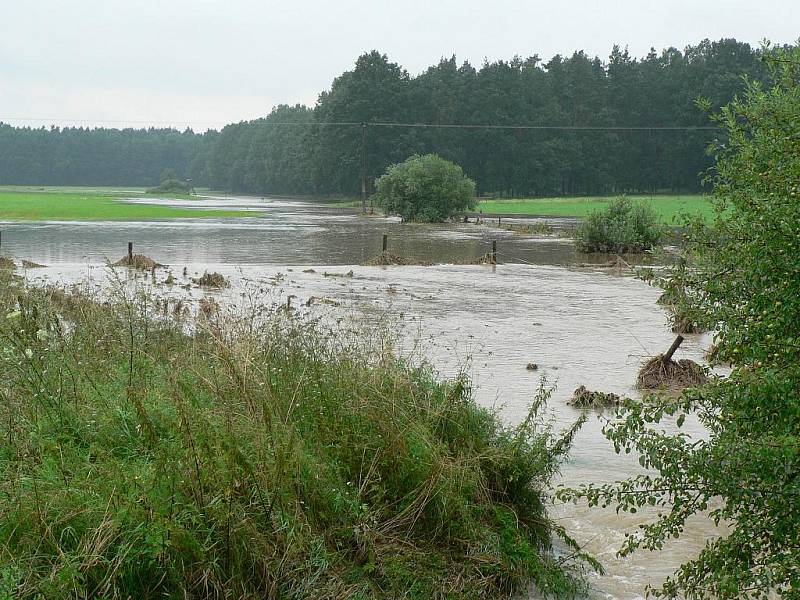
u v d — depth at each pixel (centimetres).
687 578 516
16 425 602
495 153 12769
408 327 1844
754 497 479
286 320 1291
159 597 486
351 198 13650
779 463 450
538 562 622
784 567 465
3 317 805
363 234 5741
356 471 633
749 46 12762
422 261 3659
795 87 645
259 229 6197
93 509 497
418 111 12675
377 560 560
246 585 510
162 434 604
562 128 11581
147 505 503
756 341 491
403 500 624
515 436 762
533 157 12694
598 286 2873
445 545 609
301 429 655
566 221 7575
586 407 1198
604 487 559
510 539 630
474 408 788
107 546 479
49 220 7044
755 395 457
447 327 1894
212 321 1149
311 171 14575
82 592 455
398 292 2561
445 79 13725
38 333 721
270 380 688
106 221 7044
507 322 2014
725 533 740
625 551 550
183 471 532
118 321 940
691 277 587
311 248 4475
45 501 501
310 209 10538
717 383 501
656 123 12781
